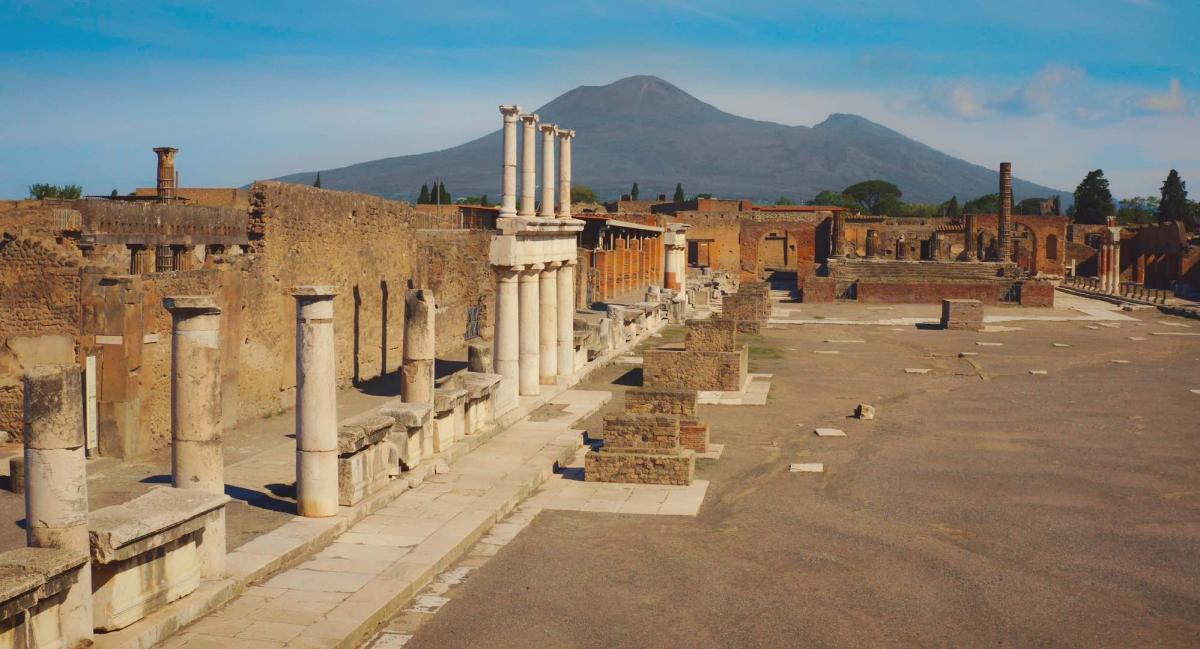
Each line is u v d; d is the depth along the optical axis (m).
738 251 117.00
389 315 37.69
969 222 107.31
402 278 38.94
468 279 45.59
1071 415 33.47
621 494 23.09
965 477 25.08
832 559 18.66
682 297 65.50
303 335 18.88
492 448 26.38
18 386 22.97
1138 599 16.72
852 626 15.45
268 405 29.17
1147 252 111.88
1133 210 183.25
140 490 20.66
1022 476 25.20
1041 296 78.56
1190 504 22.64
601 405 33.75
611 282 75.06
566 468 25.59
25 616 11.79
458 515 20.25
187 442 16.64
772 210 131.75
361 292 35.19
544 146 35.03
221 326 26.45
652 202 146.50
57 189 88.69
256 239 28.75
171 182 43.75
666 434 24.42
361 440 20.23
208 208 35.59
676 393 27.72
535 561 18.25
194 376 16.64
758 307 61.16
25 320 23.16
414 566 17.11
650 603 16.30
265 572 16.42
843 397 37.12
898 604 16.38
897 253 113.75
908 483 24.45
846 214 135.50
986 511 22.02
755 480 24.67
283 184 29.56
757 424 31.91
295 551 17.30
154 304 23.70
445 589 16.72
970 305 61.03
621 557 18.59
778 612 15.98
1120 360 47.66
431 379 24.30
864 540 19.86
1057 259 118.19
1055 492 23.70
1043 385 40.00
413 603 16.06
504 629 15.11
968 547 19.47
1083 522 21.20
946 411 34.25
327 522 18.80
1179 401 36.00
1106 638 15.12
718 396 36.66
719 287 90.81
